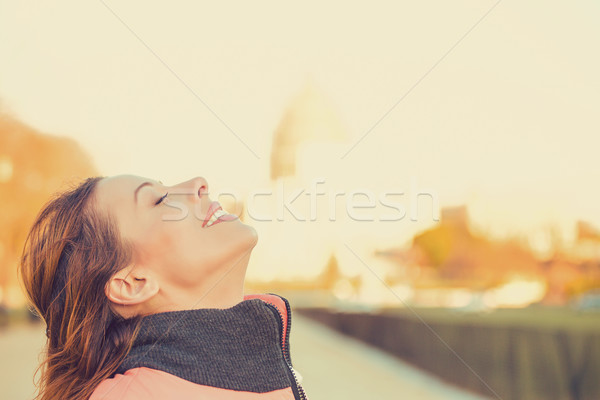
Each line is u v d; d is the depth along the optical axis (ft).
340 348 26.91
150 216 4.13
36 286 4.47
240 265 4.21
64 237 4.27
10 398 14.49
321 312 33.04
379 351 25.14
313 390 18.11
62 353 4.18
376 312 26.25
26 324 29.37
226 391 3.71
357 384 18.83
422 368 21.13
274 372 3.97
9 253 25.55
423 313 23.54
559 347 18.12
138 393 3.56
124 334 4.06
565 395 17.97
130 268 4.08
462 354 19.99
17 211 21.15
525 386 18.28
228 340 3.90
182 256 4.04
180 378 3.67
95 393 3.68
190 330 3.88
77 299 4.13
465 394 17.76
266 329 3.98
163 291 4.10
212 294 4.15
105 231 4.14
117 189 4.28
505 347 18.94
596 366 17.87
